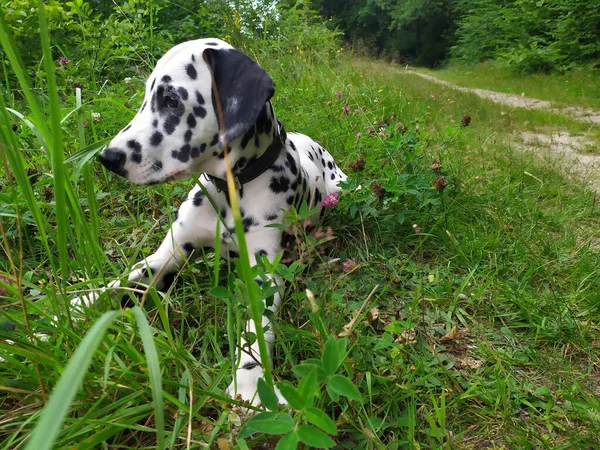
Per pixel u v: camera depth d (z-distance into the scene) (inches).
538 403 18.8
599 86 121.0
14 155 13.7
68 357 15.3
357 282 24.9
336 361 12.8
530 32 173.6
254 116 19.6
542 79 143.8
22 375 15.1
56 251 25.4
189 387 14.1
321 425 11.0
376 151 41.0
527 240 31.2
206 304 22.3
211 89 20.2
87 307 17.3
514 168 44.9
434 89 94.5
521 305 24.1
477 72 176.9
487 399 18.3
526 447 16.3
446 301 24.5
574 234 33.1
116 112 40.0
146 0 64.6
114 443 14.7
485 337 22.7
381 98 60.8
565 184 43.5
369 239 29.4
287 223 22.9
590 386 20.0
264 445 14.9
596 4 142.8
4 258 24.2
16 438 14.3
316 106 51.1
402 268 26.1
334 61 82.3
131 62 61.5
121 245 27.1
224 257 24.5
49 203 25.0
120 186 33.3
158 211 30.9
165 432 14.8
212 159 21.2
